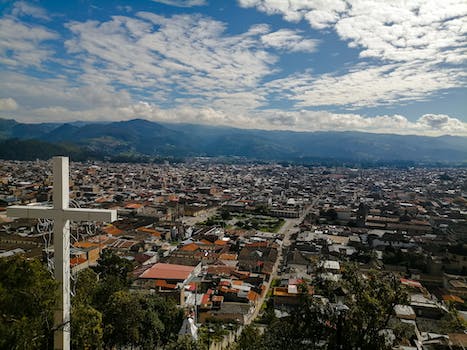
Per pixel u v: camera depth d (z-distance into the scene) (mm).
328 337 33719
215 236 165875
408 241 153875
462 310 88500
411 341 66188
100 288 59406
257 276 114812
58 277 28297
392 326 38625
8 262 30219
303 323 35156
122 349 54562
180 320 64188
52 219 28094
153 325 56781
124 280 92125
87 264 111000
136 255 131875
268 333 47156
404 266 124062
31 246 132375
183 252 139375
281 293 96312
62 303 28312
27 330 27312
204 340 51500
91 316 37312
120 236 158750
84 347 36625
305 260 132500
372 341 31625
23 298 28281
